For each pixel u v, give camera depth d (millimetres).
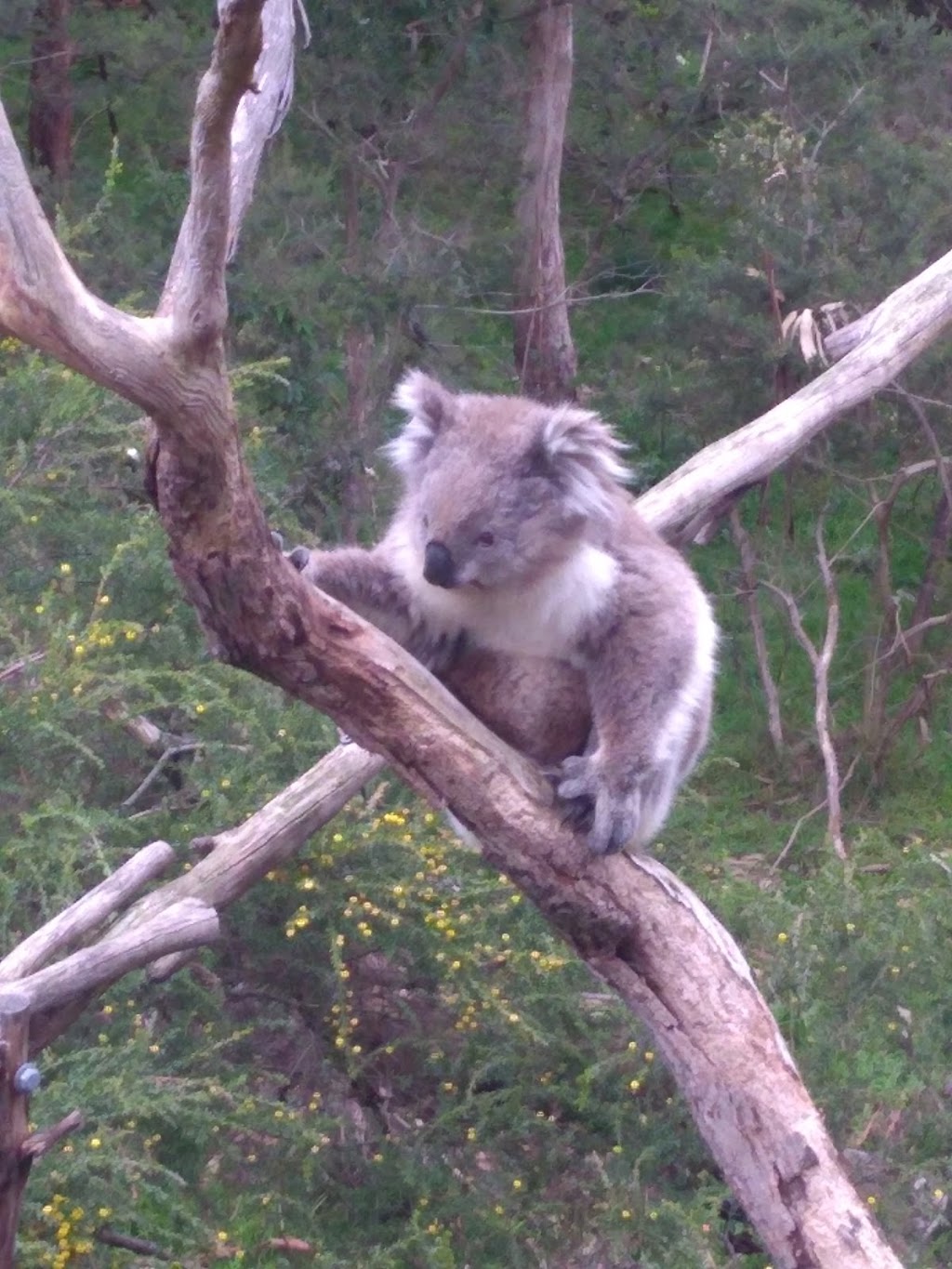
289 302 9922
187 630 7398
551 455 4449
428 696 4012
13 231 3092
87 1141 5480
